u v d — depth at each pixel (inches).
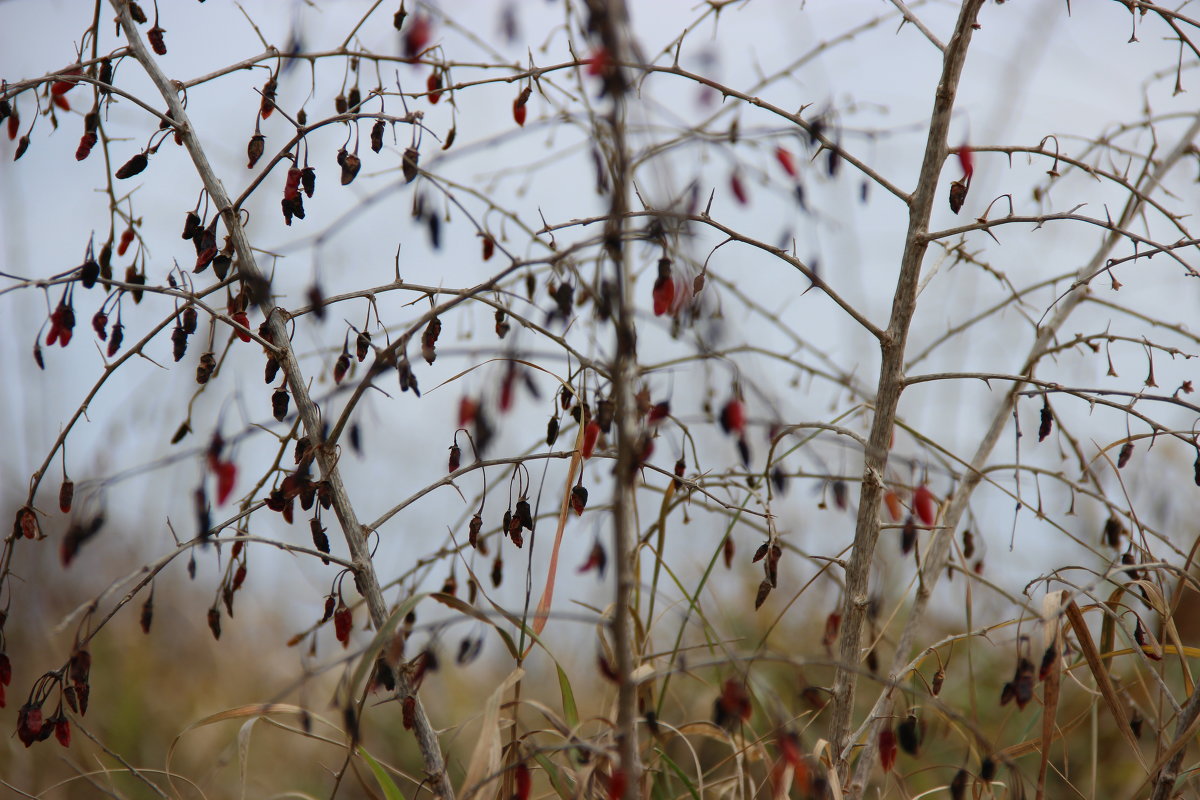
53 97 74.0
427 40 71.7
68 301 71.6
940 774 80.0
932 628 84.0
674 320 70.8
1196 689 72.1
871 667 76.1
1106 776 79.9
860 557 72.7
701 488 72.7
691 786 72.9
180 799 72.7
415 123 71.7
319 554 71.6
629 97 69.1
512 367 71.0
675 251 69.7
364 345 72.1
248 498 72.6
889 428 72.7
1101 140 75.9
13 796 79.9
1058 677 71.2
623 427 68.6
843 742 72.8
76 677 70.2
